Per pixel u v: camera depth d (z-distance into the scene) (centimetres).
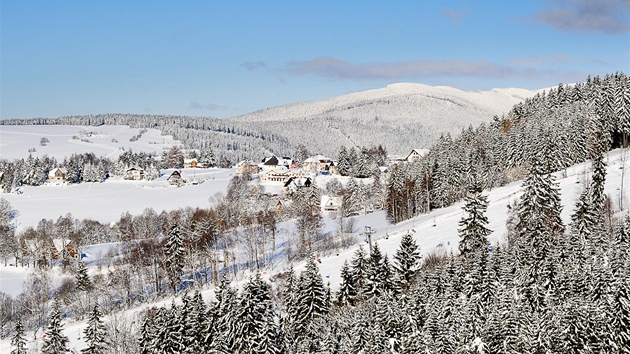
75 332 10869
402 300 8225
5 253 15900
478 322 6869
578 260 7775
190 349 7962
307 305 8538
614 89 18850
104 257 15275
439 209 16525
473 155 17625
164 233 17675
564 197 13088
